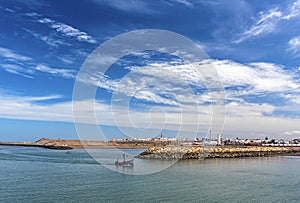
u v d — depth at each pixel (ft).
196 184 100.32
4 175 115.55
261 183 106.32
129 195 84.28
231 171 134.62
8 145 458.50
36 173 120.88
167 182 101.60
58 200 78.69
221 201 81.10
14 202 77.20
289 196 88.38
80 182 100.78
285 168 151.33
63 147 312.50
